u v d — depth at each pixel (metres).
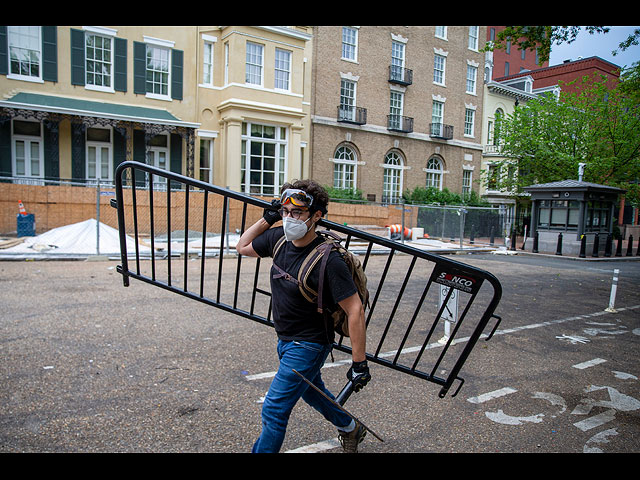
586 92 24.09
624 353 5.78
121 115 16.77
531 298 9.21
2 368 4.20
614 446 3.43
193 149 18.62
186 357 4.74
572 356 5.56
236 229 18.16
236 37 18.88
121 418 3.41
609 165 22.19
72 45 16.62
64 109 15.65
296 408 3.79
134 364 4.48
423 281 10.50
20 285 7.80
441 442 3.37
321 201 2.46
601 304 8.92
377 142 26.52
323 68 24.02
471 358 5.28
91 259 11.09
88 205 15.17
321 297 2.38
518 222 28.80
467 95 31.12
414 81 27.95
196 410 3.59
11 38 15.77
